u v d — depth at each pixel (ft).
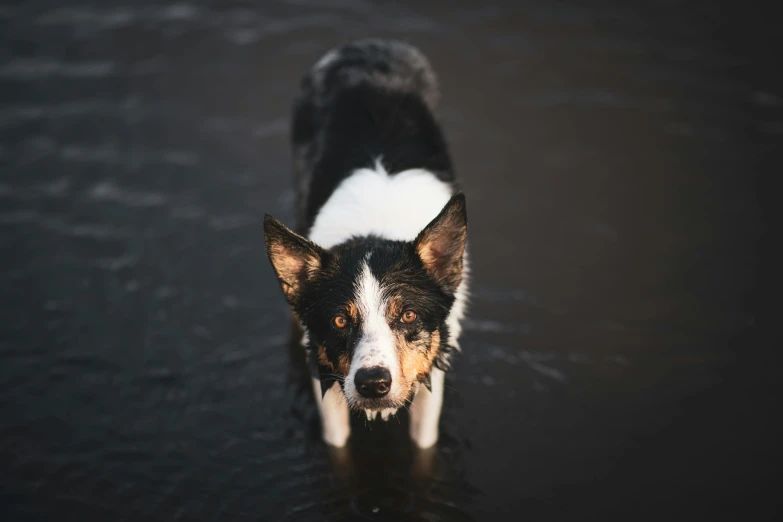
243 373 17.49
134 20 28.91
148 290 19.42
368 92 16.88
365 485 14.88
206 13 29.32
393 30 28.17
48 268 19.88
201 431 16.16
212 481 15.07
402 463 15.29
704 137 23.67
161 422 16.37
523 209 21.57
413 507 14.42
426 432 15.11
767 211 21.12
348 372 12.46
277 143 24.16
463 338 17.95
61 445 15.84
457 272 13.25
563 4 29.55
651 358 17.35
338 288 12.58
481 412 16.30
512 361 17.42
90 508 14.58
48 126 24.32
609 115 24.63
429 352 13.07
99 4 29.71
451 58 26.86
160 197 22.12
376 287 12.41
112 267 19.98
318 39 27.86
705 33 27.86
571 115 24.67
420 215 14.71
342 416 15.16
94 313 18.76
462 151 23.48
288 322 18.76
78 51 27.37
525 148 23.54
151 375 17.38
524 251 20.29
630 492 14.56
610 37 27.81
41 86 25.84
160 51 27.48
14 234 20.75
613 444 15.53
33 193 22.04
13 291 19.21
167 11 29.45
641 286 19.13
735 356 17.29
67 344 17.99
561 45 27.48
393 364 12.00
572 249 20.30
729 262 19.66
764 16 28.60
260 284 19.72
